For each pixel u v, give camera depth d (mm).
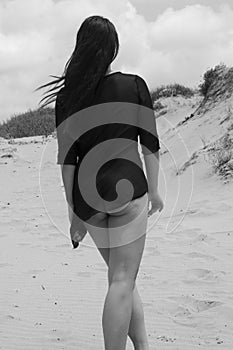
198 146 16172
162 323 4777
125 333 3303
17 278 6586
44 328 4785
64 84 3510
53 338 4531
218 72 19656
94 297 5676
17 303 5555
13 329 4789
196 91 24297
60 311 5250
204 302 5191
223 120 17109
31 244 8664
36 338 4555
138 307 3586
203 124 17641
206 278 6074
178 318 4906
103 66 3422
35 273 6797
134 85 3445
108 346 3279
